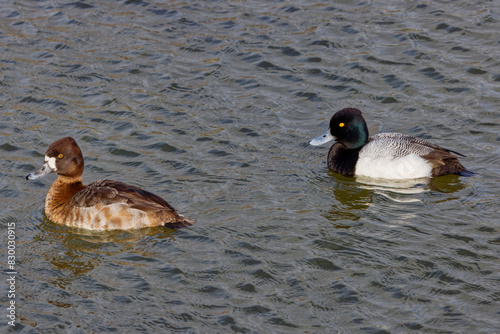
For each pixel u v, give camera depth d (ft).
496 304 31.27
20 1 69.92
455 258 34.81
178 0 70.03
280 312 31.12
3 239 36.99
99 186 38.04
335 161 45.32
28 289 32.86
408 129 49.44
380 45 60.59
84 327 30.30
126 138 48.47
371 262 34.68
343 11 66.85
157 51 60.80
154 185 42.55
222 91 55.11
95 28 64.69
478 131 48.47
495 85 54.03
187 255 35.24
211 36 63.05
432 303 31.45
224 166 45.09
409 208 40.14
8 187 42.42
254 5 68.90
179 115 51.67
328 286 32.86
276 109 52.65
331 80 56.24
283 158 46.52
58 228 37.96
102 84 55.83
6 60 59.06
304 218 39.01
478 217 38.68
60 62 58.90
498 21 62.95
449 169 43.70
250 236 37.01
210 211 39.47
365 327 29.99
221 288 32.78
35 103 52.85
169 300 31.96
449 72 56.08
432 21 63.77
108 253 35.50
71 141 39.24
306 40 62.08
